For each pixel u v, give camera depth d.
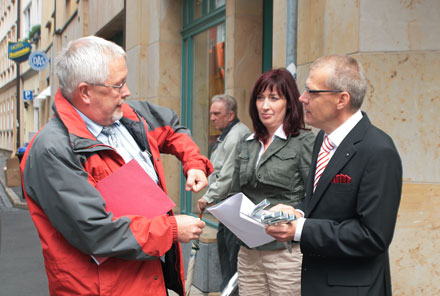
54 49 16.84
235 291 2.83
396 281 3.06
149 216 1.76
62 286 1.70
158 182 2.00
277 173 2.55
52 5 19.19
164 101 6.60
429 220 3.02
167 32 6.57
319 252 1.76
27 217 8.88
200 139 6.11
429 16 3.02
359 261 1.76
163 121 2.28
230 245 3.43
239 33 4.85
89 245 1.61
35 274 5.18
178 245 1.99
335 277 1.78
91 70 1.72
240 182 2.72
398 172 1.71
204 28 5.86
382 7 3.06
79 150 1.68
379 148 1.69
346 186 1.76
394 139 3.06
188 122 6.46
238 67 4.86
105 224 1.61
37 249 6.30
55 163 1.63
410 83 3.04
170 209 1.81
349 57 1.87
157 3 6.57
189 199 6.21
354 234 1.69
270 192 2.60
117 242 1.63
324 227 1.75
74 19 13.41
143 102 2.32
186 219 1.77
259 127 2.74
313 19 3.54
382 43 3.06
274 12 3.92
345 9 3.19
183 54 6.59
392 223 1.68
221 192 3.41
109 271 1.71
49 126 1.74
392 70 3.05
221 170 3.47
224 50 5.36
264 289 2.67
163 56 6.57
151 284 1.81
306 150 2.55
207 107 5.88
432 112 3.01
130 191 1.76
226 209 1.99
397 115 3.05
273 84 2.64
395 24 3.05
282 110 2.65
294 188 2.56
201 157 2.23
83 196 1.62
